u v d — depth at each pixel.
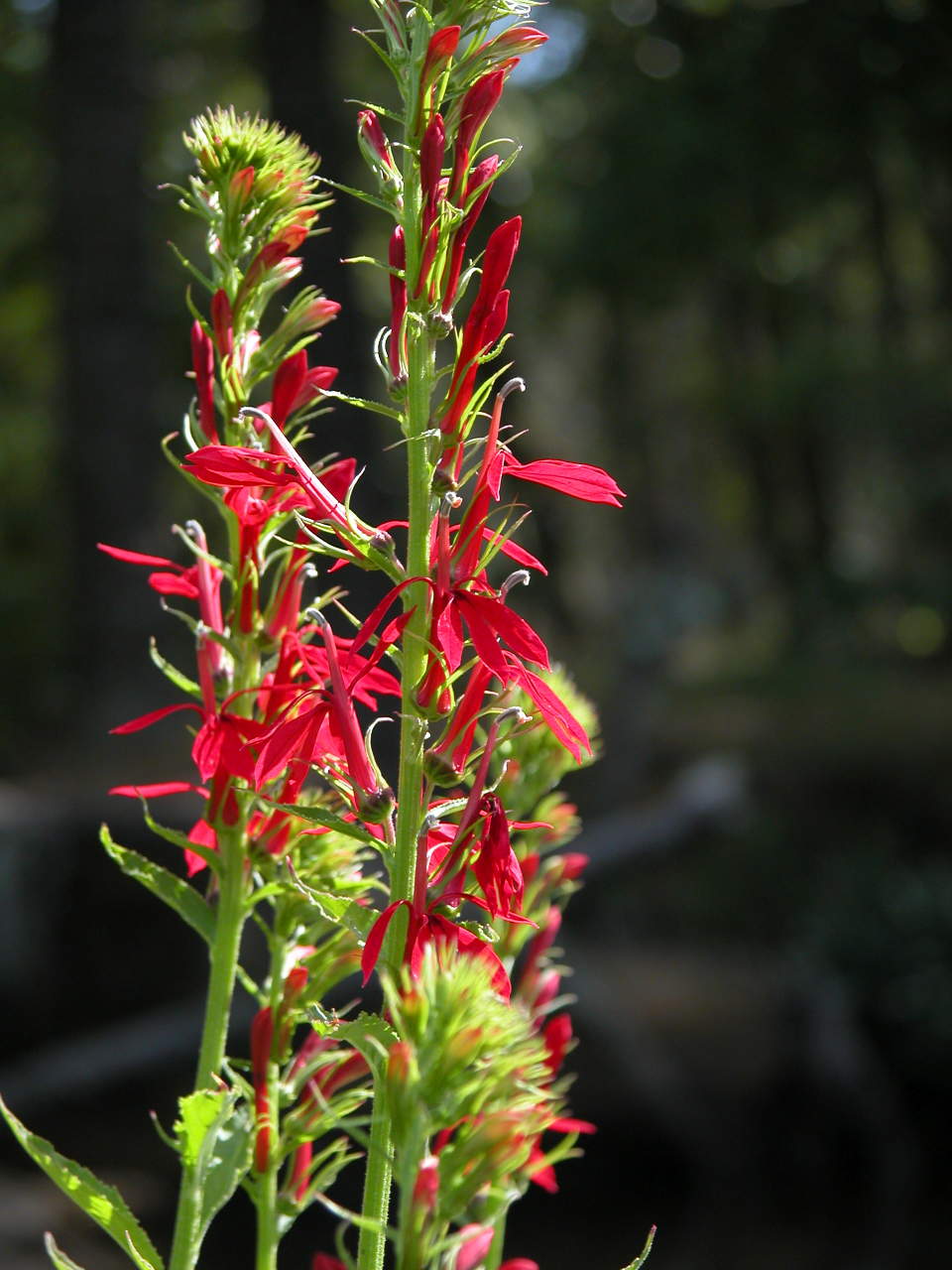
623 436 19.11
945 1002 8.39
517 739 1.28
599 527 22.02
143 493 11.06
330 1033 0.81
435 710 0.89
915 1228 7.41
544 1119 0.83
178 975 7.96
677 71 10.52
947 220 13.81
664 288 12.30
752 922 10.62
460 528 0.92
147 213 11.89
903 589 15.12
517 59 0.96
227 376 1.05
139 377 11.14
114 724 10.38
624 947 10.34
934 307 14.74
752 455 18.97
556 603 18.48
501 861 0.88
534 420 20.42
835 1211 7.65
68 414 11.09
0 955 7.75
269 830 1.02
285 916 1.04
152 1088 7.23
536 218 13.45
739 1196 7.64
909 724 12.71
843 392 13.09
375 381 8.65
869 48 9.14
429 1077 0.71
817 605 16.00
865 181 11.21
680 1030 8.16
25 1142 0.95
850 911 9.09
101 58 11.08
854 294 16.55
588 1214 7.54
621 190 10.98
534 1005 1.17
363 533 0.90
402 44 0.95
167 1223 6.29
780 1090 8.04
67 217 11.08
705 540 18.62
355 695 1.02
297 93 9.34
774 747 12.27
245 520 1.03
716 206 10.83
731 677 16.20
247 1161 1.00
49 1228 5.88
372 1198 0.80
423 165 0.91
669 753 12.50
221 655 1.06
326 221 8.71
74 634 10.95
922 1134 8.23
